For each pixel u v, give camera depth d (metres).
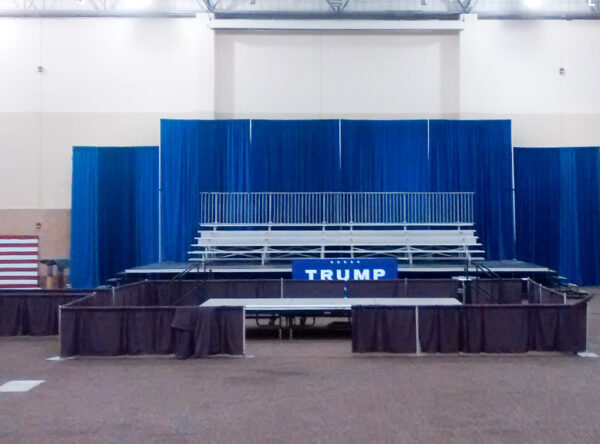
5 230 25.06
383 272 19.00
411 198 24.45
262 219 24.38
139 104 25.05
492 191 24.47
